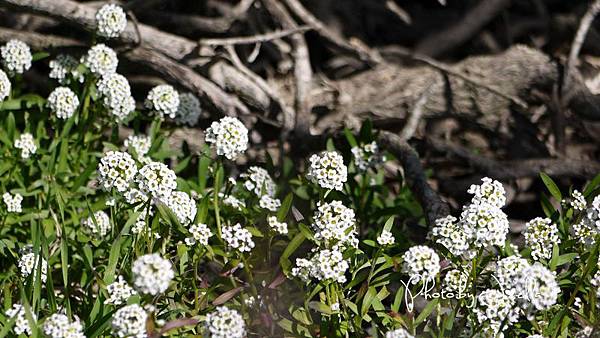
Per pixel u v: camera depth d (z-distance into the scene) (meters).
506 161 10.24
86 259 6.66
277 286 6.57
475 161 10.13
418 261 5.88
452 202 10.17
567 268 7.34
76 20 9.16
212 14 10.57
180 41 9.76
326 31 10.14
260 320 6.41
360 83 10.65
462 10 11.54
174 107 8.16
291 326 6.36
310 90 10.23
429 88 10.46
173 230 6.70
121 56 9.60
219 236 6.69
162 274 5.20
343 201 8.40
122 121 8.30
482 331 6.06
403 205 8.72
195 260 6.46
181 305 6.53
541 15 11.38
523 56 10.67
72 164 8.28
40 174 8.24
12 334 6.11
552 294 5.50
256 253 7.03
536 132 10.72
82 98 8.30
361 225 8.52
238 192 8.08
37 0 9.09
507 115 10.70
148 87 9.96
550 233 6.49
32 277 6.36
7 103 8.20
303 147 9.80
